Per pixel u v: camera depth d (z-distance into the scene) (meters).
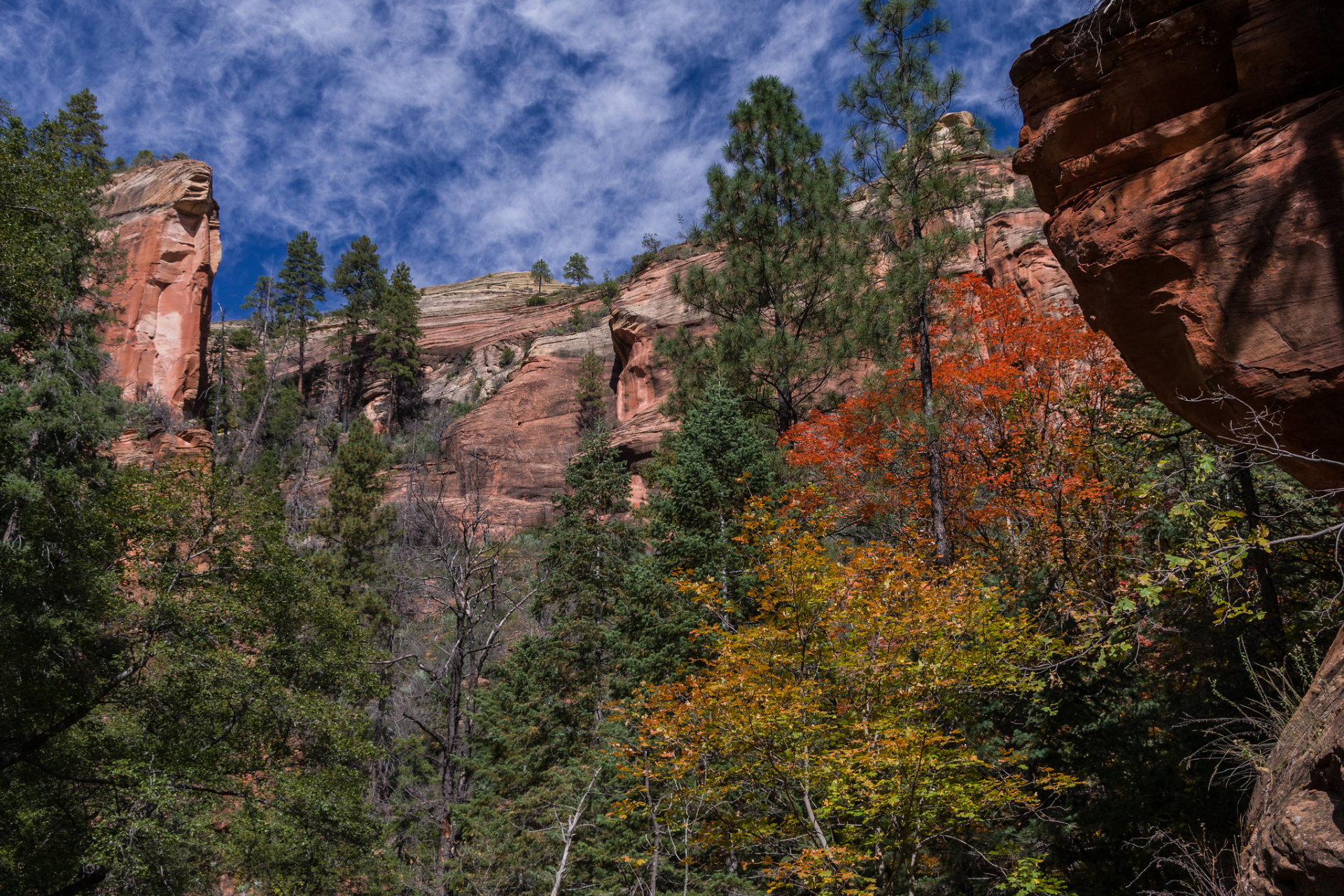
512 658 21.61
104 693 14.91
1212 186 5.94
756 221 25.09
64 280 23.84
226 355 83.19
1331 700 4.84
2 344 19.59
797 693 10.08
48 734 14.25
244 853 15.02
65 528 15.96
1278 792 4.91
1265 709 7.14
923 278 17.22
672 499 18.47
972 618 10.43
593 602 21.86
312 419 77.88
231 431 70.81
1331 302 5.23
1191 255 5.95
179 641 15.05
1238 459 9.66
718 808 11.56
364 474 42.19
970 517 18.19
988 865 11.34
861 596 10.62
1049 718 11.83
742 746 10.22
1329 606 6.14
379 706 25.53
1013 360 17.92
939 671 10.26
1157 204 6.21
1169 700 11.79
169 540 16.09
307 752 16.06
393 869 17.53
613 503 24.31
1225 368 5.74
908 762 9.30
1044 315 18.11
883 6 17.91
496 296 102.94
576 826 15.65
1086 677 11.41
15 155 15.56
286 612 16.72
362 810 16.12
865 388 21.16
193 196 62.78
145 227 61.03
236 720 15.40
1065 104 7.09
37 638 14.62
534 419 62.59
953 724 11.11
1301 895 4.17
